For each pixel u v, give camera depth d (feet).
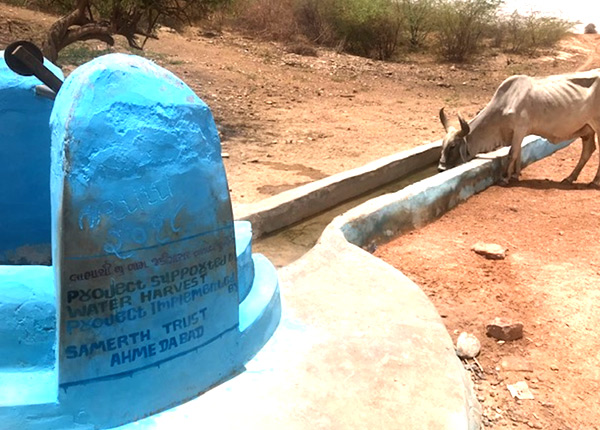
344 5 66.74
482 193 25.94
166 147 9.25
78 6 29.25
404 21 70.64
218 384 10.39
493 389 12.64
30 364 9.64
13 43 9.71
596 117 26.89
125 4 30.68
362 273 15.06
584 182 28.14
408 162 27.48
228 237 10.19
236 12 57.31
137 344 9.32
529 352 13.93
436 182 23.04
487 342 14.29
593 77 26.94
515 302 16.21
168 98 9.35
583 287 17.19
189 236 9.62
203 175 9.70
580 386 12.76
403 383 10.77
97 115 8.71
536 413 11.91
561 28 87.76
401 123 37.60
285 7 67.21
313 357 11.30
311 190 21.77
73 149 8.54
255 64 51.70
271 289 12.15
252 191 23.79
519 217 23.08
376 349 11.70
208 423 9.48
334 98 44.09
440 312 15.60
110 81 8.86
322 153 29.99
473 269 18.26
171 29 56.70
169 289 9.52
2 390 9.04
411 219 21.35
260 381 10.52
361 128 35.55
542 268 18.45
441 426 9.82
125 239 9.00
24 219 12.56
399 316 13.00
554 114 26.78
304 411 9.88
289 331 12.13
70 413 9.00
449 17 69.87
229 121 34.76
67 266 8.63
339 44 65.98
